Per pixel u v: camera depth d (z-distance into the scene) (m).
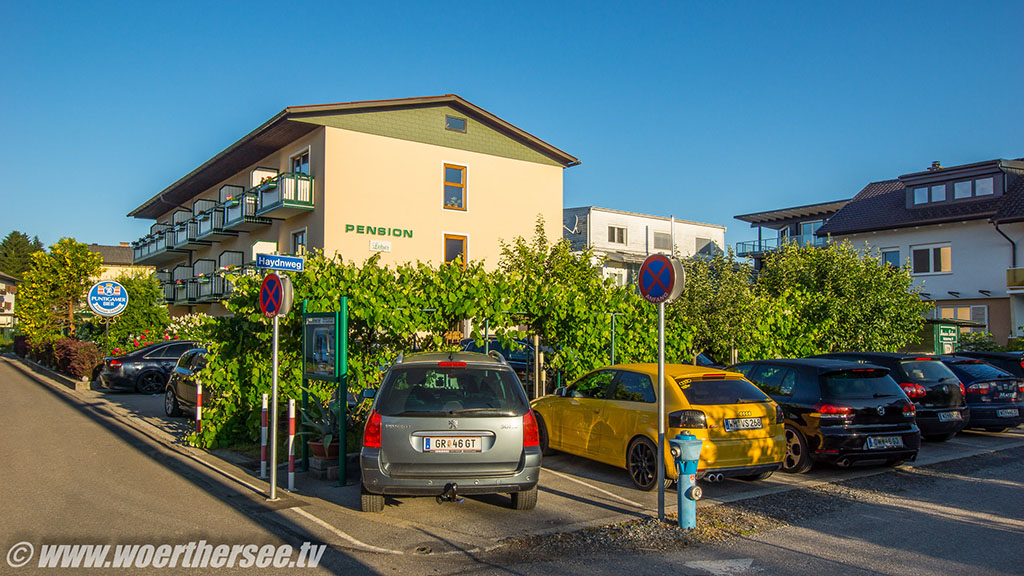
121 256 72.38
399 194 24.61
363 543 5.79
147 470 8.60
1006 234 27.70
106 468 8.70
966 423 11.13
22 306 30.92
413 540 5.89
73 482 7.92
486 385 6.51
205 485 7.82
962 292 29.02
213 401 10.24
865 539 6.04
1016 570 5.23
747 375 9.84
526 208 27.91
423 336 10.23
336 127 23.45
